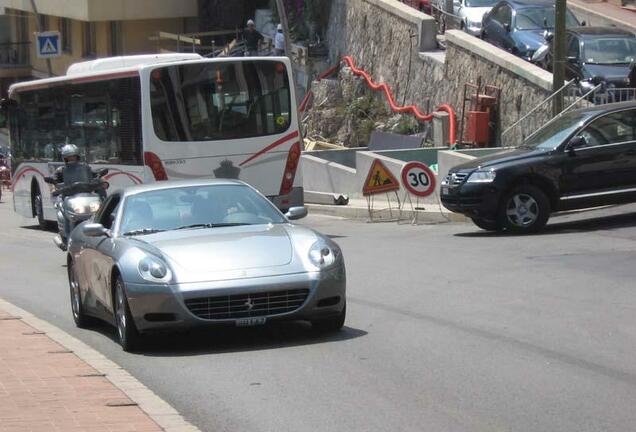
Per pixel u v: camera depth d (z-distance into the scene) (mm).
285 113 23812
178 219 12508
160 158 23109
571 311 12805
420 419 8297
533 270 16141
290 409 8727
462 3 41062
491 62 32875
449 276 16047
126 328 11336
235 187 13109
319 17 49188
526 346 10930
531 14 34438
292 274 11117
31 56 66375
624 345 10844
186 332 12445
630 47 29625
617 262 16469
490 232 21750
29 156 30250
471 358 10453
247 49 48500
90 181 20672
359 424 8203
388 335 11773
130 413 8305
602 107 21562
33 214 30953
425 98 38500
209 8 55281
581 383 9289
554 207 20844
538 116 29391
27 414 8242
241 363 10625
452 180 21391
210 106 23297
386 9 41969
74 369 9992
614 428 7891
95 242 12680
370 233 23734
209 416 8594
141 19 55500
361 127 41562
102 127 24844
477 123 32312
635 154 20969
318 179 33656
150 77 23078
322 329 12008
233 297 10930
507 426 8031
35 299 16406
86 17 53656
